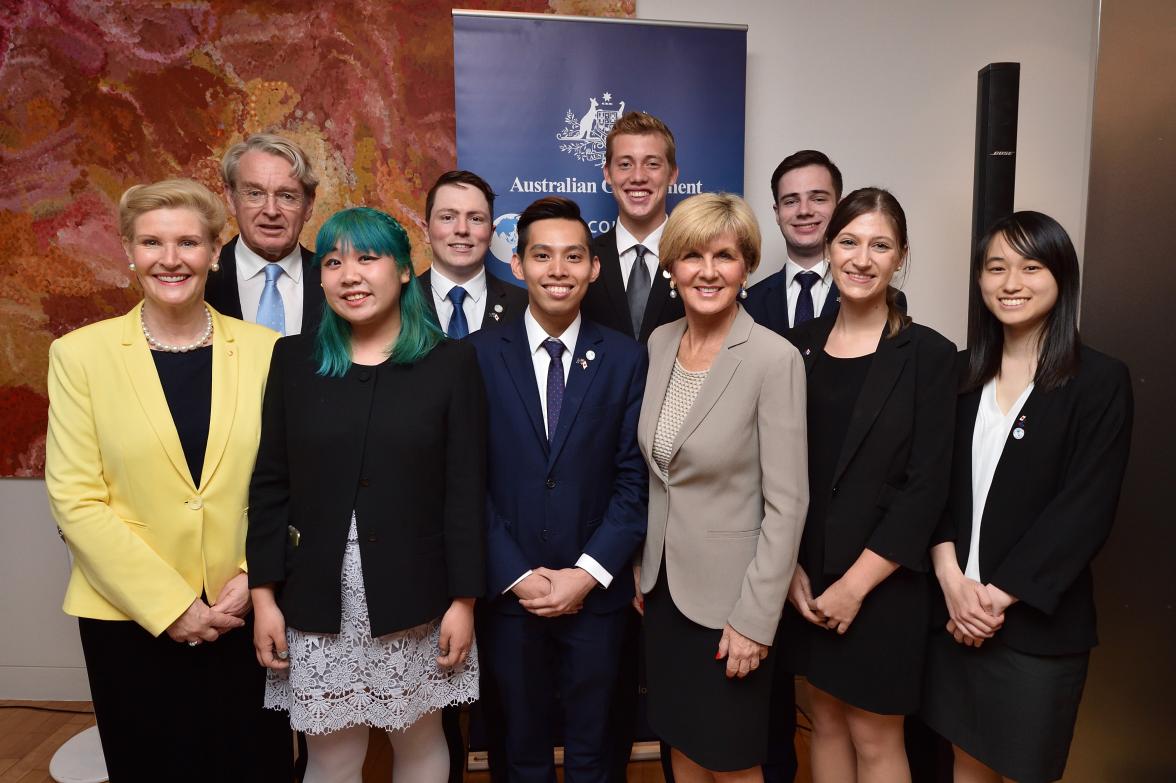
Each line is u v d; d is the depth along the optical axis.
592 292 2.36
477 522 1.61
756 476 1.60
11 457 2.86
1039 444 1.53
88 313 2.82
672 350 1.72
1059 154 3.02
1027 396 1.57
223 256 2.23
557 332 1.80
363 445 1.53
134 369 1.58
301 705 1.52
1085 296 1.97
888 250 1.57
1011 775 1.54
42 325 2.82
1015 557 1.51
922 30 2.93
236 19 2.72
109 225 2.78
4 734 2.67
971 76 2.96
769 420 1.54
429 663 1.62
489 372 1.77
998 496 1.57
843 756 1.78
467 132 2.63
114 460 1.56
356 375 1.57
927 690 1.70
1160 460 1.88
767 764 2.05
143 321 1.64
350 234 1.50
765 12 2.87
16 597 2.90
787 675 2.03
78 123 2.74
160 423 1.57
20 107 2.72
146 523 1.58
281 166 2.12
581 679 1.76
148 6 2.70
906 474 1.58
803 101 2.93
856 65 2.93
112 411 1.56
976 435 1.64
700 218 1.55
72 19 2.69
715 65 2.69
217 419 1.61
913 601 1.59
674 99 2.69
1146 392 1.89
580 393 1.73
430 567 1.56
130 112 2.74
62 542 2.89
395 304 1.61
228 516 1.63
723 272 1.55
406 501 1.54
